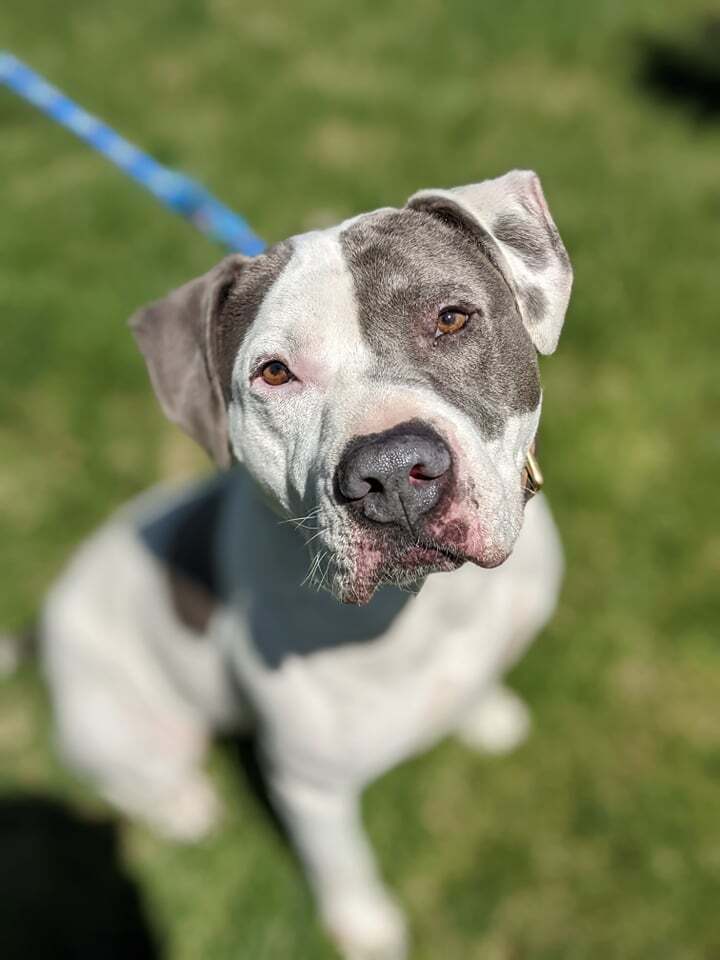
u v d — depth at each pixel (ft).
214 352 1.32
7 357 2.85
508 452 1.17
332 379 1.14
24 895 2.01
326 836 1.65
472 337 1.15
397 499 1.02
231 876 2.00
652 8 4.33
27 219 3.33
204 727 1.96
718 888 1.82
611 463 2.42
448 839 1.97
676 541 2.26
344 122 3.78
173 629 1.67
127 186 3.44
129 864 2.04
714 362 2.63
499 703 2.05
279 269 1.24
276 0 4.67
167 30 4.46
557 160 3.46
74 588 1.86
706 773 1.96
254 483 1.34
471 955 1.83
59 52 4.32
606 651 2.12
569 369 2.64
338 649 1.38
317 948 1.87
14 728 2.23
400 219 1.22
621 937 1.80
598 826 1.93
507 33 4.23
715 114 3.65
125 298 3.00
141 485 2.59
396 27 4.37
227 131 3.76
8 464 2.66
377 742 1.48
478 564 1.07
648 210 3.14
